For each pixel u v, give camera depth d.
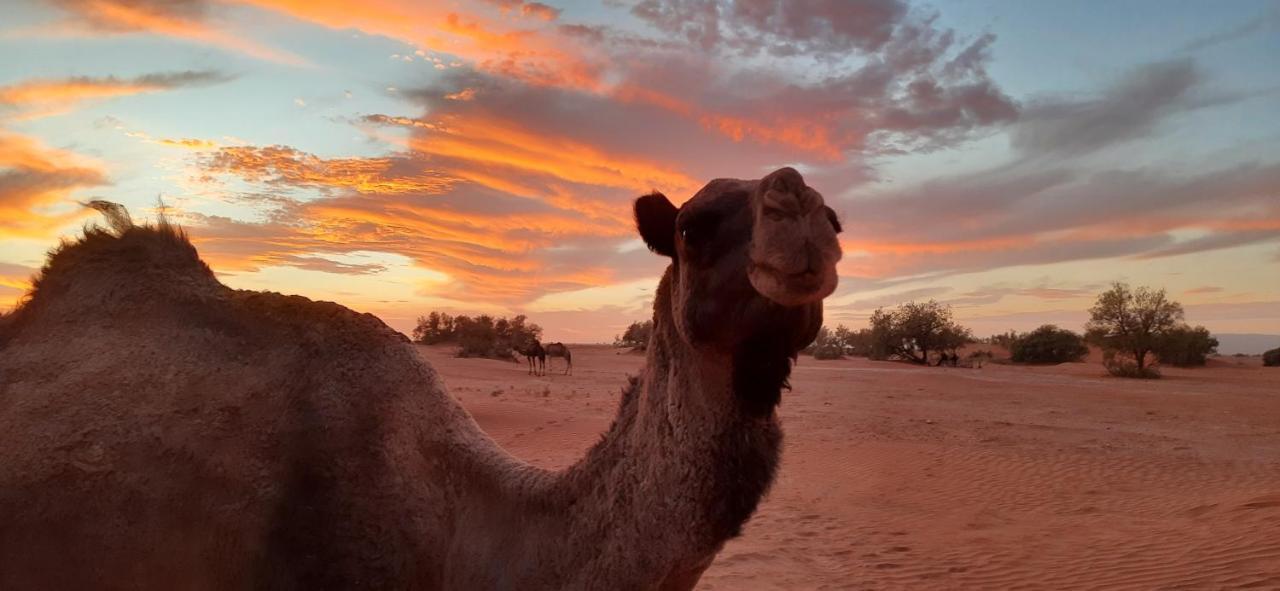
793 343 2.80
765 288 2.54
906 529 10.50
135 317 4.18
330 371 3.89
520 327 90.69
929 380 47.28
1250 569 7.85
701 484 2.95
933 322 82.06
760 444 2.94
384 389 3.90
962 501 12.41
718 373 2.95
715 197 2.97
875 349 87.25
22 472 3.68
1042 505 12.07
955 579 8.19
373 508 3.59
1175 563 8.30
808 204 2.53
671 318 3.21
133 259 4.39
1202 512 10.95
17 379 4.02
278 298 4.21
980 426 22.75
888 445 18.33
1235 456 16.97
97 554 3.60
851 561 8.95
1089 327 63.16
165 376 3.91
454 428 4.00
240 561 3.54
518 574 3.37
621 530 3.15
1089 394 36.91
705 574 8.44
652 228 3.32
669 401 3.12
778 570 8.58
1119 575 8.04
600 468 3.35
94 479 3.64
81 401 3.84
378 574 3.50
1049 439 19.83
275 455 3.67
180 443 3.69
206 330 4.10
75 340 4.14
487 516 3.61
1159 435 20.97
